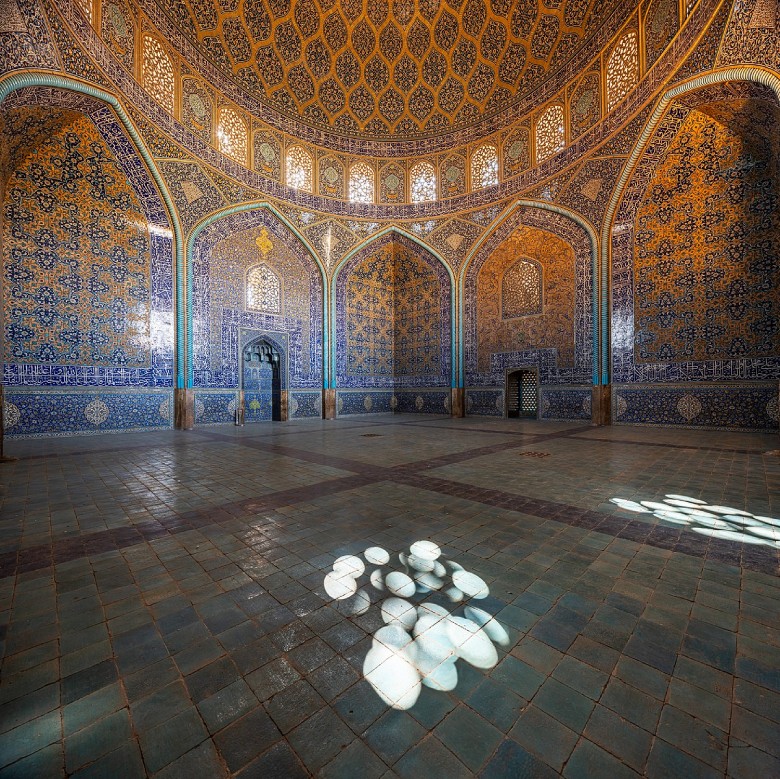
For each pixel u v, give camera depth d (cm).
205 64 784
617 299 762
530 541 205
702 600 150
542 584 162
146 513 252
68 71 543
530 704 101
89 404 652
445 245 1039
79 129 620
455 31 927
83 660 119
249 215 874
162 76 708
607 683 108
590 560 184
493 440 571
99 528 227
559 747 89
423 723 96
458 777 82
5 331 577
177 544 205
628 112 708
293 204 944
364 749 89
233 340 851
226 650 124
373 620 139
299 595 156
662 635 129
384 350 1153
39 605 150
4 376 578
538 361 900
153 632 133
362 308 1105
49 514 251
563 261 853
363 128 1034
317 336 1014
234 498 284
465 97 979
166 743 91
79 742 91
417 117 1032
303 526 229
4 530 224
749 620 137
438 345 1080
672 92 616
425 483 323
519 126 912
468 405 1036
